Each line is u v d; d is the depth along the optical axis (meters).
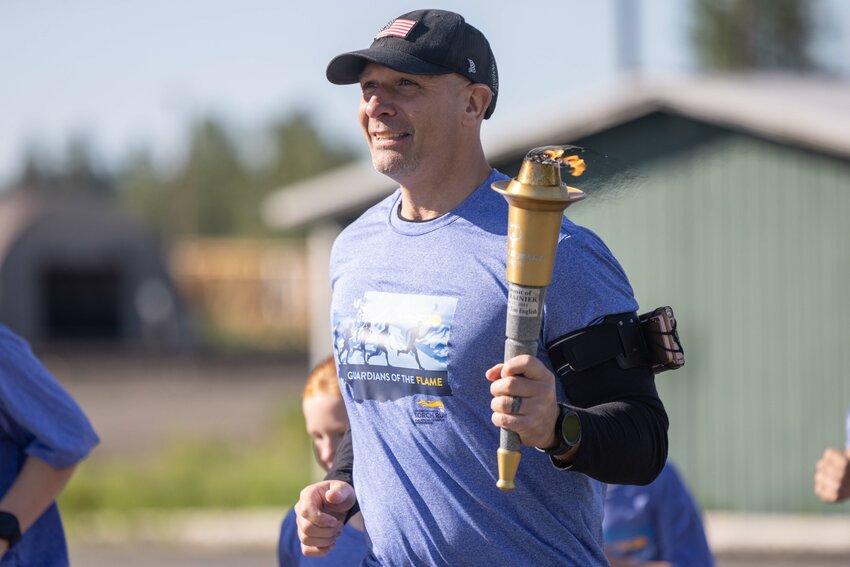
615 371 9.56
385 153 10.20
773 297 42.81
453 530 10.02
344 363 10.60
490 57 10.41
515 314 8.83
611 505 14.84
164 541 43.81
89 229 122.88
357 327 10.41
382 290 10.31
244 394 90.94
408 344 10.01
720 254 43.31
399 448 10.19
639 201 44.00
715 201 43.34
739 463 43.03
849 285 42.06
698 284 43.53
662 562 14.97
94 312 132.38
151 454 61.69
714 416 43.28
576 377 9.58
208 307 142.12
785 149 42.56
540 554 9.98
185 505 48.25
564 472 9.88
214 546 43.12
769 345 42.81
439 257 10.09
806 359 42.47
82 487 48.56
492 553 9.99
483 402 9.83
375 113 10.17
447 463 9.98
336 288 10.91
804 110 41.38
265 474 51.38
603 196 9.86
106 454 62.56
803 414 42.44
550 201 8.63
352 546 12.77
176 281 128.38
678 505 15.02
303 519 10.65
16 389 12.48
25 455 12.88
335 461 11.48
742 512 42.88
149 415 79.44
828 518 41.94
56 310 131.62
